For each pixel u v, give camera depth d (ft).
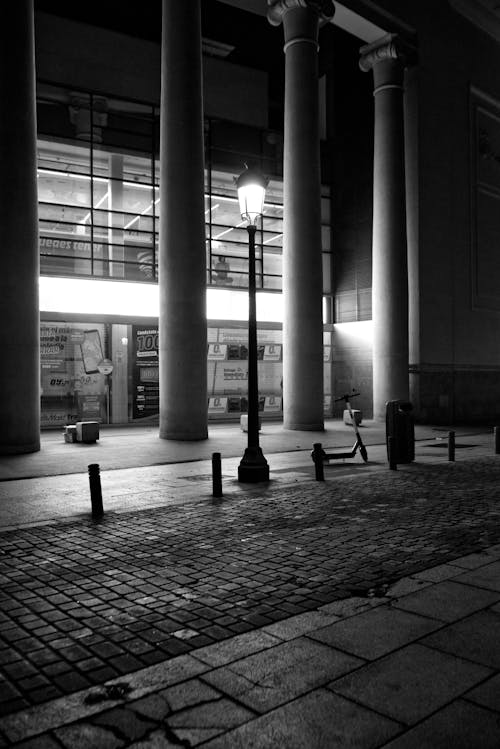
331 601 19.81
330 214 108.68
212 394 93.86
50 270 81.30
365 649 16.16
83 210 83.71
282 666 15.24
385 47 91.81
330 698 13.66
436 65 100.42
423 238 97.04
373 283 92.89
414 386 96.02
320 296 79.15
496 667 15.07
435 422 97.66
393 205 91.25
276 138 99.96
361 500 36.47
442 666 15.14
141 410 86.63
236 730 12.48
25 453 57.88
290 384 79.51
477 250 107.04
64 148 82.89
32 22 59.11
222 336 94.63
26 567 23.73
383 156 92.17
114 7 89.15
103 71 85.30
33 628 17.87
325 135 109.91
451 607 19.16
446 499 36.81
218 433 76.79
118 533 28.89
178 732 12.43
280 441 67.92
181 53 66.54
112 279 84.43
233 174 96.17
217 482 37.55
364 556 24.95
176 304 66.95
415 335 96.17
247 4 84.38
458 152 104.22
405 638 16.83
